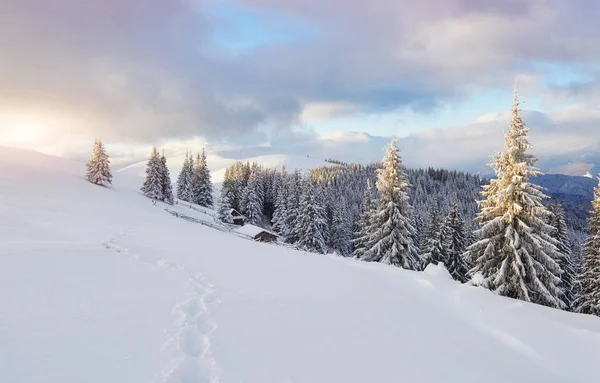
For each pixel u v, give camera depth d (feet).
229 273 35.29
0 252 33.50
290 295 28.60
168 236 63.31
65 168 216.13
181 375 13.83
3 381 11.99
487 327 27.86
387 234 92.43
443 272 45.80
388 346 19.81
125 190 198.80
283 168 344.90
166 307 21.86
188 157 292.20
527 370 19.80
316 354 17.54
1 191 102.47
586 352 23.03
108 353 14.96
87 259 34.58
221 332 18.99
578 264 115.75
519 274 55.72
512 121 58.75
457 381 16.66
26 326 16.84
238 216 234.79
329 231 207.10
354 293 31.89
